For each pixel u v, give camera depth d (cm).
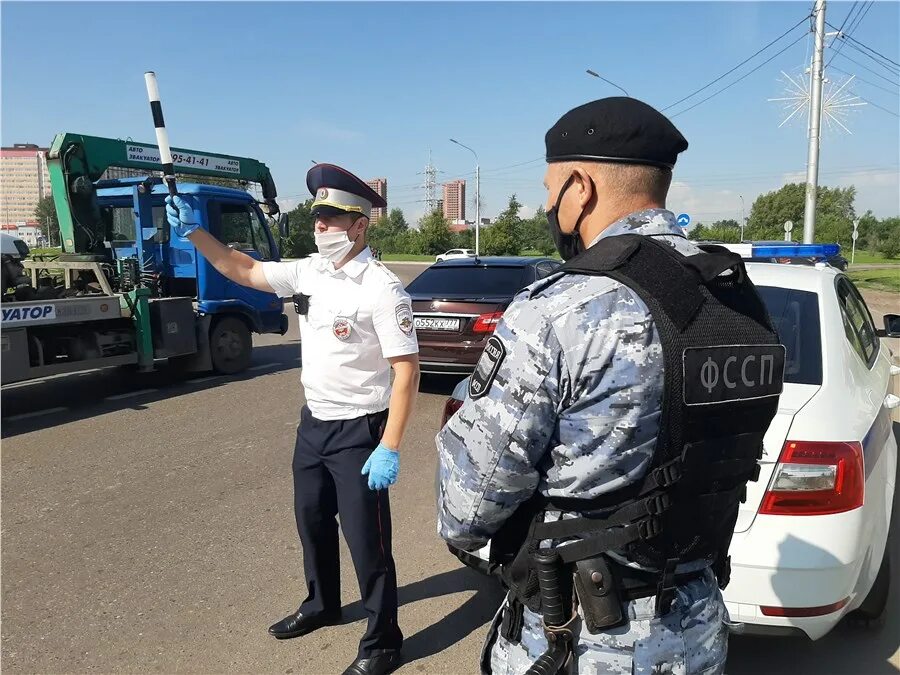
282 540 368
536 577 123
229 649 272
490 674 140
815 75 1714
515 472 117
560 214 133
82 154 783
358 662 253
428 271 743
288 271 262
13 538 371
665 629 120
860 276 3189
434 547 362
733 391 118
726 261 118
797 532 222
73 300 663
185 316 778
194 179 983
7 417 632
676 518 117
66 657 266
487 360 120
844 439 231
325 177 235
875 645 271
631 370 109
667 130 124
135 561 345
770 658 262
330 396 248
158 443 546
